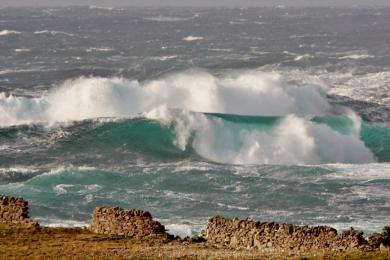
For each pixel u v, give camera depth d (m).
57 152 191.12
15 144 195.25
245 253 95.31
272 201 149.50
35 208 140.62
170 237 107.56
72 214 138.50
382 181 163.88
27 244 102.12
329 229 98.00
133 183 161.00
